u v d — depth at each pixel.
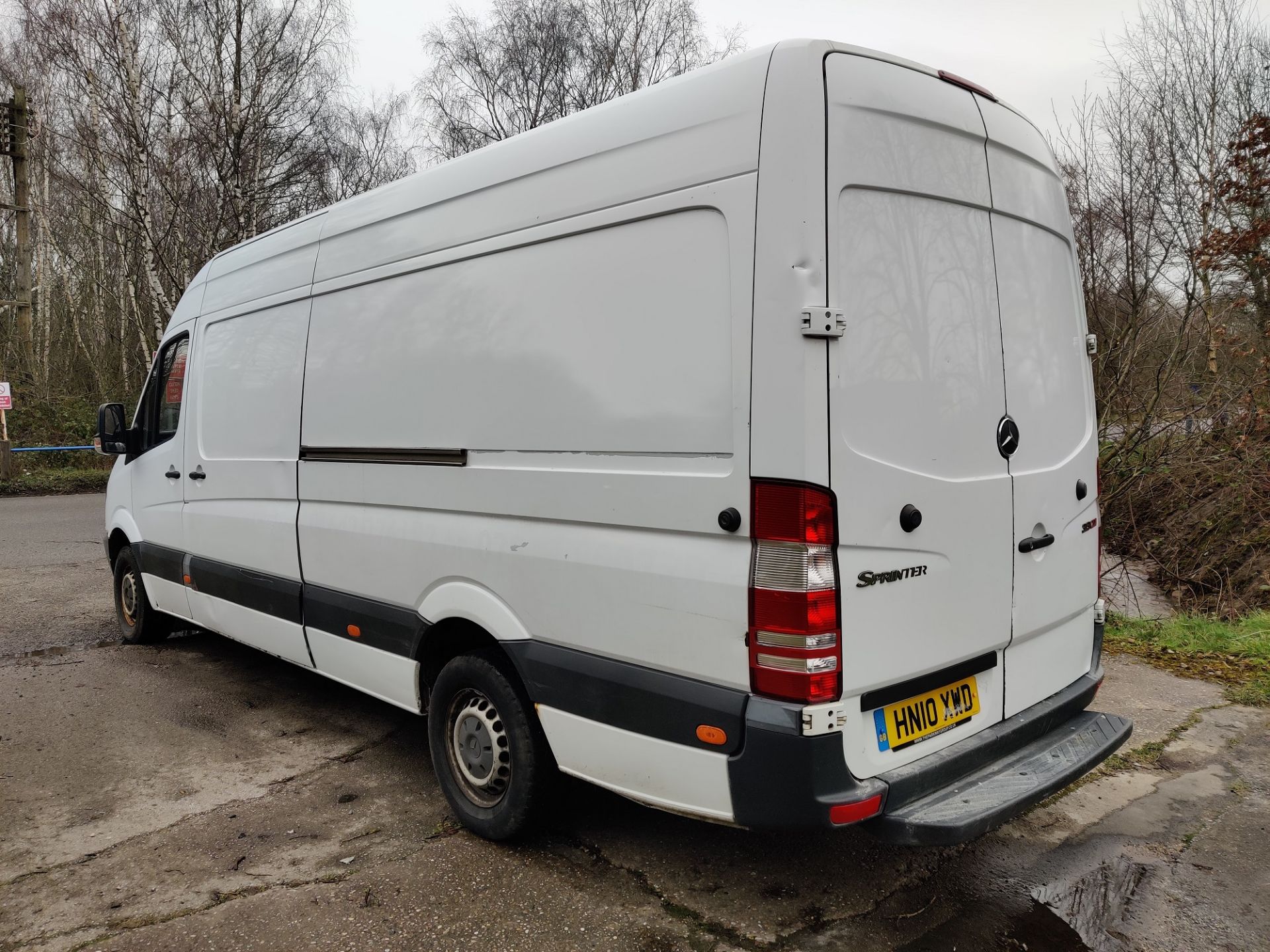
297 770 3.86
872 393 2.31
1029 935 2.59
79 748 4.09
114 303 22.38
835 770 2.22
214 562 4.78
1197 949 2.52
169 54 15.43
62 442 18.19
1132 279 8.20
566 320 2.77
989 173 2.78
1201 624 6.20
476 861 3.03
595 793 3.53
